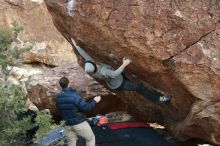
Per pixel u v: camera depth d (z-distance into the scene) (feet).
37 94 37.14
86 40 24.88
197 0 21.44
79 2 23.17
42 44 50.47
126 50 23.35
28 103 38.83
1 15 49.47
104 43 24.04
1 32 22.84
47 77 38.19
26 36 50.06
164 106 27.22
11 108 20.94
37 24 50.49
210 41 21.43
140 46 22.53
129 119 33.30
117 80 25.09
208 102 22.63
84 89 36.24
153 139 29.07
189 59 21.77
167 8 21.62
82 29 24.16
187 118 24.88
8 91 21.21
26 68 48.26
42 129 20.17
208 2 21.38
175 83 23.72
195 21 21.45
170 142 28.96
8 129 19.75
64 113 23.91
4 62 22.22
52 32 50.67
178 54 21.99
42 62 50.52
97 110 36.35
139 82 25.93
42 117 20.25
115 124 30.63
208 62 21.54
